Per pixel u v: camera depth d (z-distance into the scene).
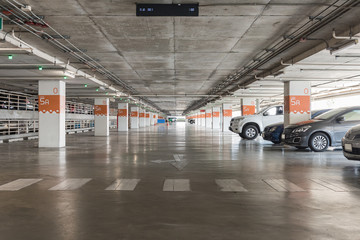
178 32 8.88
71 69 13.76
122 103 35.47
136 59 12.70
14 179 6.82
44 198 5.15
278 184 6.26
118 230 3.64
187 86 22.19
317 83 17.52
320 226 3.77
